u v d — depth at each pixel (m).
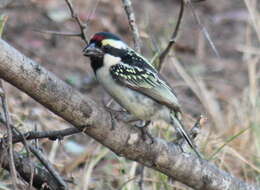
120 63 9.10
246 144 12.88
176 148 8.36
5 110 7.55
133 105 9.09
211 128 13.41
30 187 8.00
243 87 16.08
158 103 9.10
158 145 8.22
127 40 16.98
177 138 8.92
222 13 19.22
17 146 10.27
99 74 9.19
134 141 8.07
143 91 9.04
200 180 8.53
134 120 9.31
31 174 7.98
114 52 9.14
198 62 17.03
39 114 12.73
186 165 8.41
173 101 9.08
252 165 11.59
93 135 7.92
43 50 15.88
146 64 9.26
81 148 12.76
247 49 15.90
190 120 13.25
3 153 8.20
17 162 8.38
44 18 16.59
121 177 11.47
